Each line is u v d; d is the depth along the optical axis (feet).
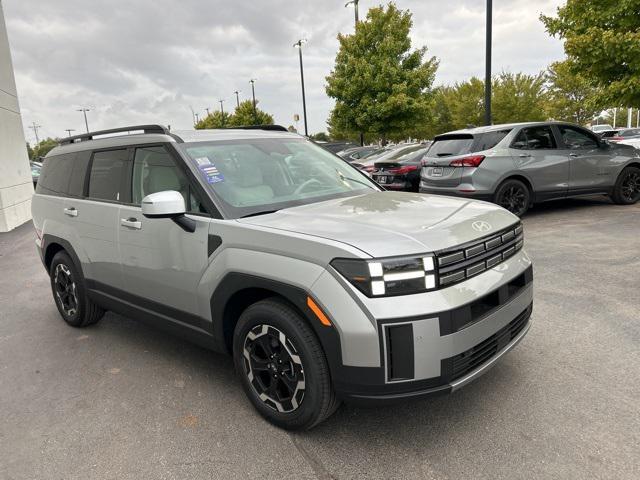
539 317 13.70
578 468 7.79
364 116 71.41
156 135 11.71
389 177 36.45
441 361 7.76
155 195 9.55
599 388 10.02
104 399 11.00
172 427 9.72
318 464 8.34
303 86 104.99
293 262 8.38
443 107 141.18
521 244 10.10
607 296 14.88
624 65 32.32
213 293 9.82
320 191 11.68
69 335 15.08
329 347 8.01
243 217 9.93
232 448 8.92
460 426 9.09
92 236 13.32
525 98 107.04
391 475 7.95
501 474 7.78
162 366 12.52
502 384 10.39
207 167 10.86
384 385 7.76
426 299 7.66
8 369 12.91
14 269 25.57
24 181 49.47
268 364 9.22
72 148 15.11
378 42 71.61
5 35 46.70
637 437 8.44
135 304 12.38
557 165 27.07
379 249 7.74
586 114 117.08
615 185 28.89
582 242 21.31
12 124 46.50
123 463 8.70
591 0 32.01
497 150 26.04
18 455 9.12
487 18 44.96
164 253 10.90
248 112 164.25
